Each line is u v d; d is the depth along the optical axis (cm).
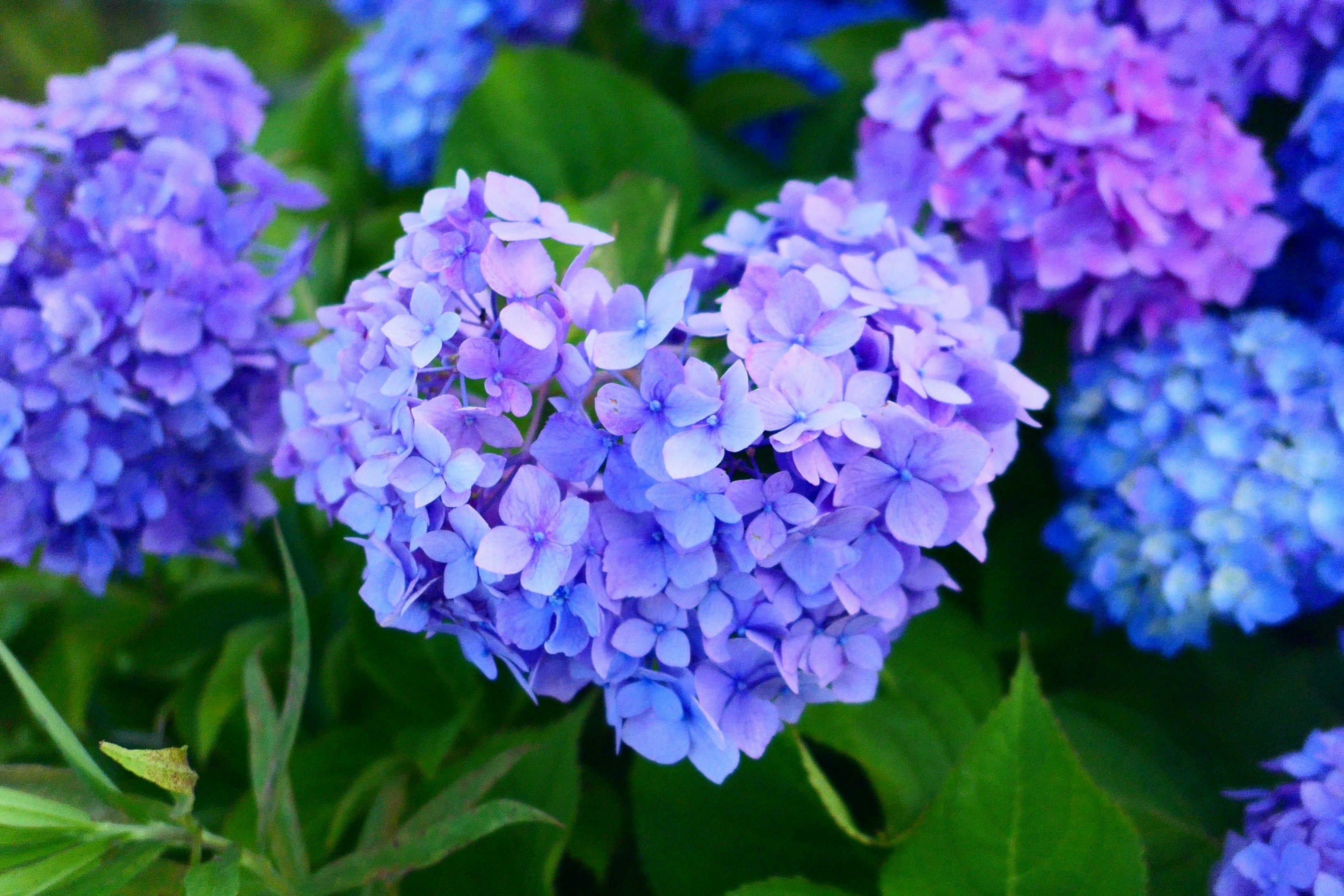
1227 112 74
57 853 58
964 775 63
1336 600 70
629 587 57
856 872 70
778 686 60
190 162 69
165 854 71
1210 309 77
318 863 71
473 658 60
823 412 57
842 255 62
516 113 83
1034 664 76
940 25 74
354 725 76
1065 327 78
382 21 107
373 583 60
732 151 98
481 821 61
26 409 66
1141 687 75
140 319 66
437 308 58
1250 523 68
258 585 79
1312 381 68
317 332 70
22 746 75
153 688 82
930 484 58
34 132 68
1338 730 64
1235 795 66
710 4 90
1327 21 71
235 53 159
